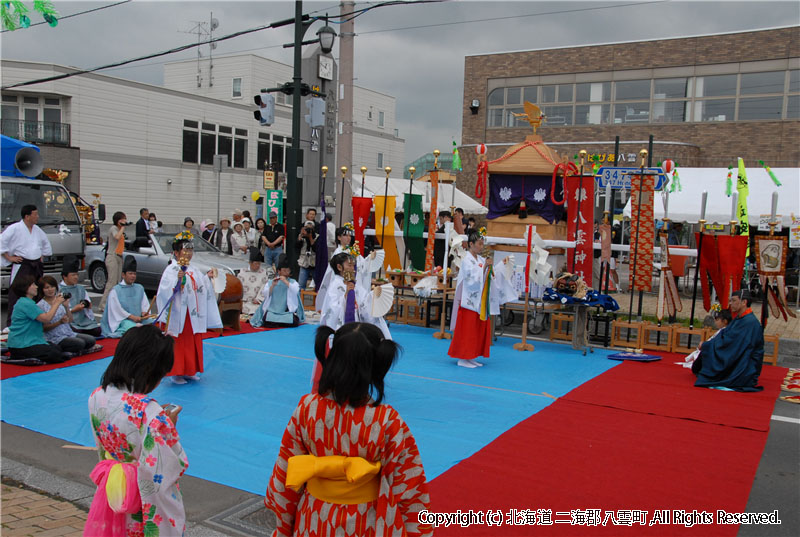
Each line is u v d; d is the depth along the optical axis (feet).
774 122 72.23
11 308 31.27
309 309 41.68
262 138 112.88
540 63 82.53
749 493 14.99
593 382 25.49
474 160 82.48
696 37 75.31
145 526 8.46
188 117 99.81
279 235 46.09
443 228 40.27
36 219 34.19
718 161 74.90
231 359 28.35
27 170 41.29
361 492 7.60
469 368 27.53
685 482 15.56
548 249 37.52
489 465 16.46
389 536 7.63
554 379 25.86
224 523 13.30
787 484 15.60
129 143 92.53
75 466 16.21
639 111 78.59
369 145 137.69
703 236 30.68
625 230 59.26
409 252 40.73
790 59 71.20
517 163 37.83
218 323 25.44
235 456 17.07
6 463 16.21
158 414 8.65
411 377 25.79
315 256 42.52
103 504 8.81
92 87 87.66
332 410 7.68
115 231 38.99
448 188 64.08
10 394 22.16
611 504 14.23
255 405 21.68
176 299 23.45
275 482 7.97
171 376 23.93
